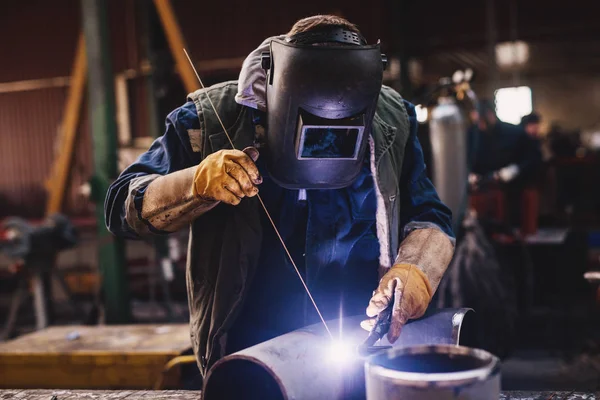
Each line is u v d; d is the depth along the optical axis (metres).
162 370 3.04
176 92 8.23
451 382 1.01
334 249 1.69
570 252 5.81
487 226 4.79
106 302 5.11
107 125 4.98
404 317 1.43
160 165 1.67
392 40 7.45
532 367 4.58
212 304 1.65
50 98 8.59
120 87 8.07
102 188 5.01
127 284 5.16
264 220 1.68
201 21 7.85
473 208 5.02
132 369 3.05
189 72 6.93
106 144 4.99
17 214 8.95
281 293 1.70
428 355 1.17
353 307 1.73
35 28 8.51
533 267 5.77
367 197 1.70
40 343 3.32
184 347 3.12
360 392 1.39
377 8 7.44
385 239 1.67
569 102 16.97
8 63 8.72
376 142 1.65
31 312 7.13
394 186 1.67
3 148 8.92
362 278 1.75
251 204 1.61
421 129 4.59
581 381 4.19
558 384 4.20
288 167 1.49
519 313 5.24
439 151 4.27
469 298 4.02
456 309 1.60
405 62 7.47
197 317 1.68
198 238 1.66
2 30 8.67
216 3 7.76
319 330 1.48
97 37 4.93
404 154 1.79
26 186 8.87
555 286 5.77
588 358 4.43
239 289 1.62
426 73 12.03
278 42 1.45
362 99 1.40
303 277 1.69
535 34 7.14
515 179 5.59
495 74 7.28
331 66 1.38
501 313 4.02
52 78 8.51
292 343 1.38
